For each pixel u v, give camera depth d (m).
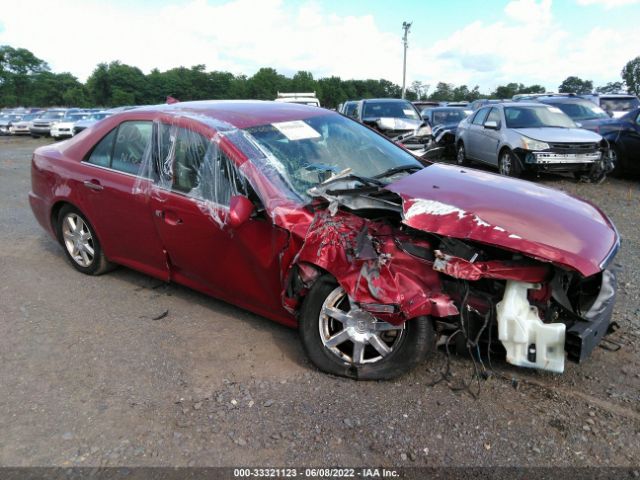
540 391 3.01
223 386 3.18
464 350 3.10
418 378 3.16
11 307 4.40
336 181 3.32
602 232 3.06
